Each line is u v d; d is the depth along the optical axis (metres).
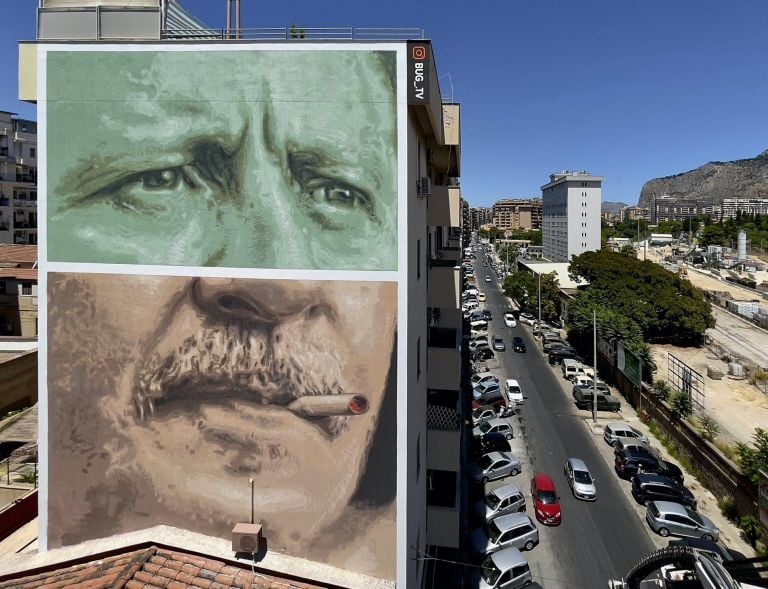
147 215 11.09
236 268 10.97
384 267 10.66
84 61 11.04
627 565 21.89
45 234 11.32
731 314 78.38
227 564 10.60
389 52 10.48
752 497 24.30
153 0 11.92
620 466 29.77
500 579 19.81
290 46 10.62
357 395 10.80
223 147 10.88
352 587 10.50
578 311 52.59
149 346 11.20
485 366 51.66
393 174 10.57
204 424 11.16
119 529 11.45
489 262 158.00
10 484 15.89
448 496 17.36
